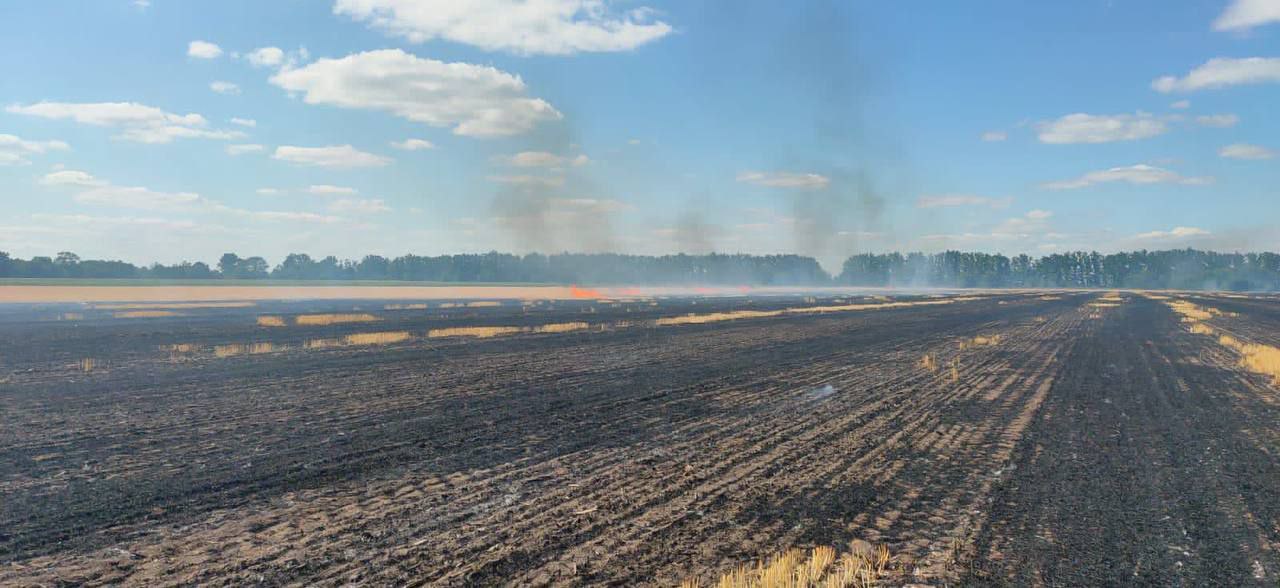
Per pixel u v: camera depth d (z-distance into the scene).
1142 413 15.28
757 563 6.88
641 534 7.67
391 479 9.88
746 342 32.81
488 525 7.95
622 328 42.19
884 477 10.05
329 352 27.58
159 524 7.98
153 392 17.64
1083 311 66.00
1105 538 7.70
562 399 16.83
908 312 64.25
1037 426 13.80
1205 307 76.44
